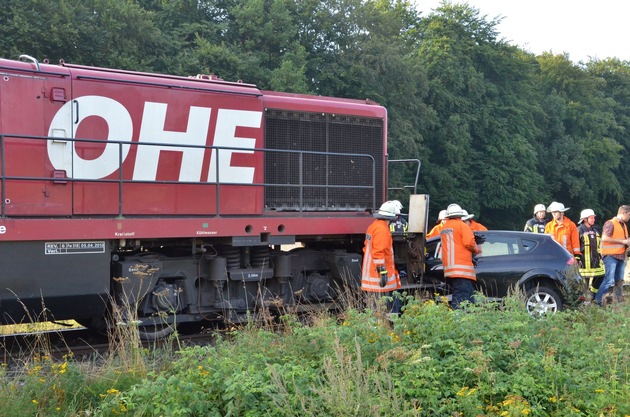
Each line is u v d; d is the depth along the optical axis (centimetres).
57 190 803
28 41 2298
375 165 1097
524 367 544
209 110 920
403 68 3503
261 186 962
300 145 1014
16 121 782
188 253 912
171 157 889
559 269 1019
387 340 568
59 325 928
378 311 669
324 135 1039
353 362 530
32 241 744
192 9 3209
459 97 4069
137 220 814
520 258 1023
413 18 4788
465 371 529
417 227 1022
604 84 5869
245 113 952
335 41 3534
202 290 909
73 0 2512
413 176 3878
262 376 509
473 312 681
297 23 3462
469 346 581
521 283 1000
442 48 4153
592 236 1226
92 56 2495
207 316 930
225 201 928
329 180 1042
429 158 4103
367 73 3428
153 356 673
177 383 486
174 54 2908
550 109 4903
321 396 469
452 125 3919
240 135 948
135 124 862
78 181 808
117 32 2577
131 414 502
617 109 5803
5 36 2334
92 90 832
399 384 505
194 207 905
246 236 906
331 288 1014
